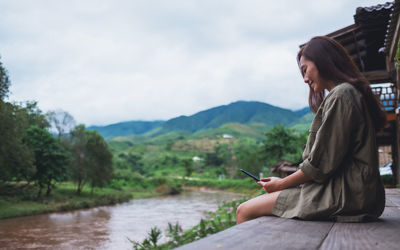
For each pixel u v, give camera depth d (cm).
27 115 4988
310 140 160
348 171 150
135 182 7006
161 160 13825
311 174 150
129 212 3241
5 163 3250
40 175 3959
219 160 13050
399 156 1151
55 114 5081
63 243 1792
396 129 1268
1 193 3750
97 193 5088
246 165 5119
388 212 214
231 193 5878
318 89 173
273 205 163
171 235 800
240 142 17575
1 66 3066
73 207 3572
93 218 2830
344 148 145
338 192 149
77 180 4862
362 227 134
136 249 827
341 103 147
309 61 172
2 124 3034
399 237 115
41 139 4022
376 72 1193
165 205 3925
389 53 1007
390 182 1401
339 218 146
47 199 3900
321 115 159
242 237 107
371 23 1120
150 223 2444
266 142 3394
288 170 1923
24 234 2080
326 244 103
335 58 166
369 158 147
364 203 146
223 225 834
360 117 146
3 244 1778
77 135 4878
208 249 88
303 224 139
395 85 1095
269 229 125
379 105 159
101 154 4866
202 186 7681
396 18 793
